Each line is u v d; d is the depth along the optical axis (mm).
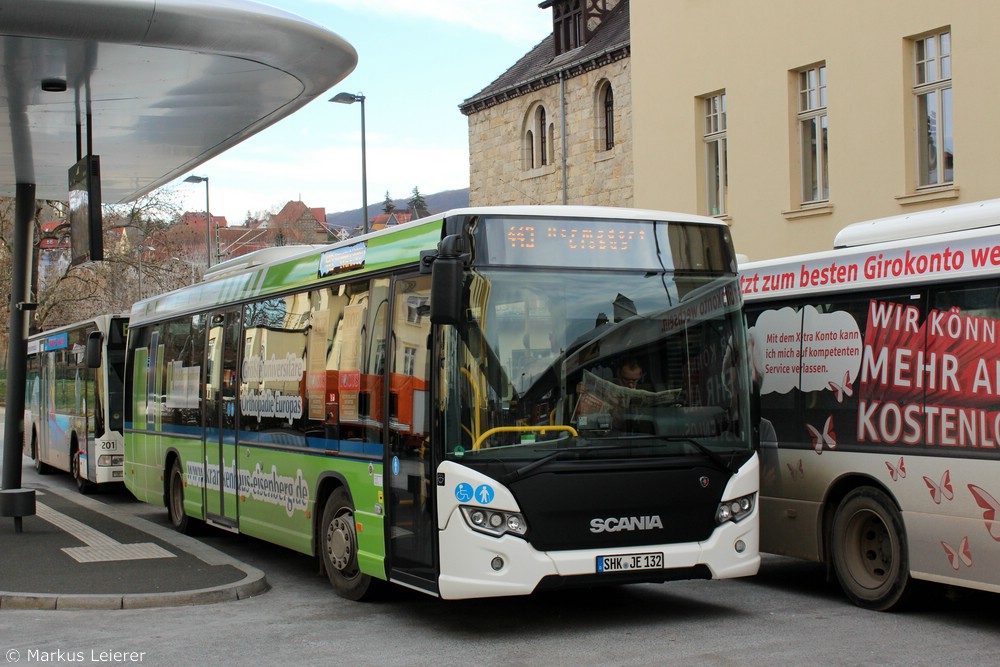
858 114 20531
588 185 33344
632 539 8359
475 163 38719
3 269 55125
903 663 7449
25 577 10797
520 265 8430
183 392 14828
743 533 8750
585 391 8398
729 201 23594
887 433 9102
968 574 8344
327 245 10930
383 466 9164
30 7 10344
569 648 8086
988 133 18172
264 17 11195
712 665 7461
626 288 8695
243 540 14695
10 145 14961
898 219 9570
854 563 9523
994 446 8156
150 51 11430
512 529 8070
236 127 14773
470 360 8203
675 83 25047
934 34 19375
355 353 9891
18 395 14344
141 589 10180
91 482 21188
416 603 9961
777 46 22266
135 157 16359
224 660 7906
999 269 8180
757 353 10539
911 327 8922
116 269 54031
